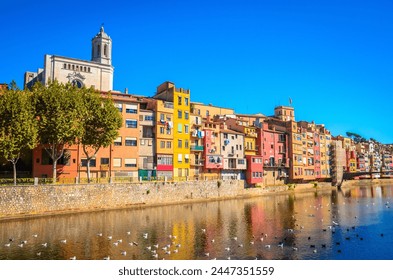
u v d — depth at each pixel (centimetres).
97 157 7438
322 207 7469
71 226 4800
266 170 11638
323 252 3666
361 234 4544
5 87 5953
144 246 3834
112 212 6128
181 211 6519
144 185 7094
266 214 6316
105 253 3519
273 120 13388
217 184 8819
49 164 6806
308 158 13712
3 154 5253
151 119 8494
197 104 12250
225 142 10194
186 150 9050
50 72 8844
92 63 9488
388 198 9744
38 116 5881
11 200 5184
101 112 6331
